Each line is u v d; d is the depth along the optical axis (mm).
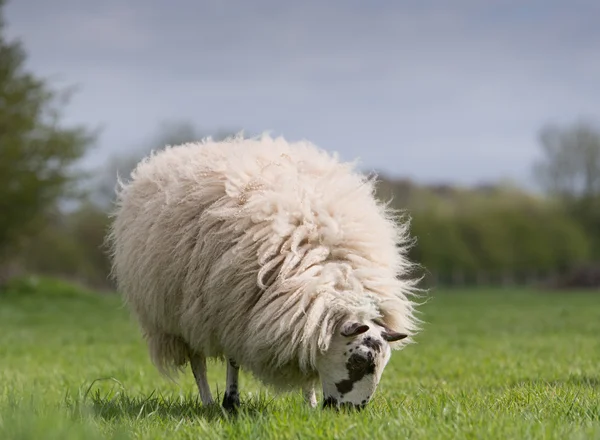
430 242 112250
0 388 11844
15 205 49844
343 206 9758
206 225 10039
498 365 15852
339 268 9164
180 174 10906
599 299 54062
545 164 123875
